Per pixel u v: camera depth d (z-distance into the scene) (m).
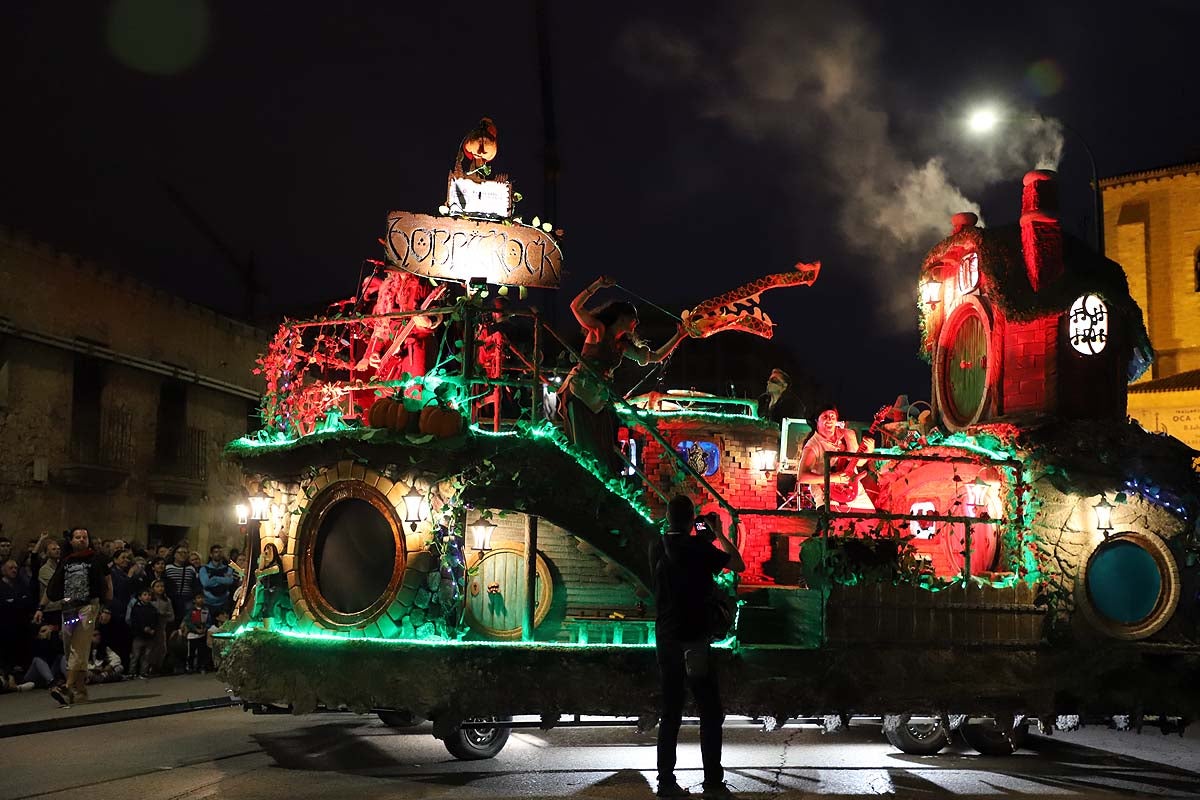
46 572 14.81
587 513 9.39
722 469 12.29
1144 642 10.05
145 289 23.23
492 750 9.86
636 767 9.52
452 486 9.20
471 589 9.56
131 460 22.75
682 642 8.01
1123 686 9.91
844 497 11.77
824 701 9.18
